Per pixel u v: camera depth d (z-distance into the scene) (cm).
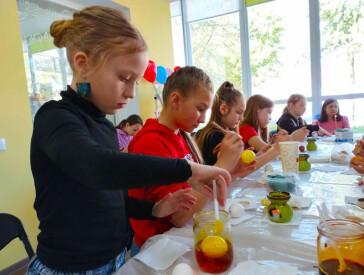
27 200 217
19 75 212
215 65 471
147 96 381
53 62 264
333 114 346
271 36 424
